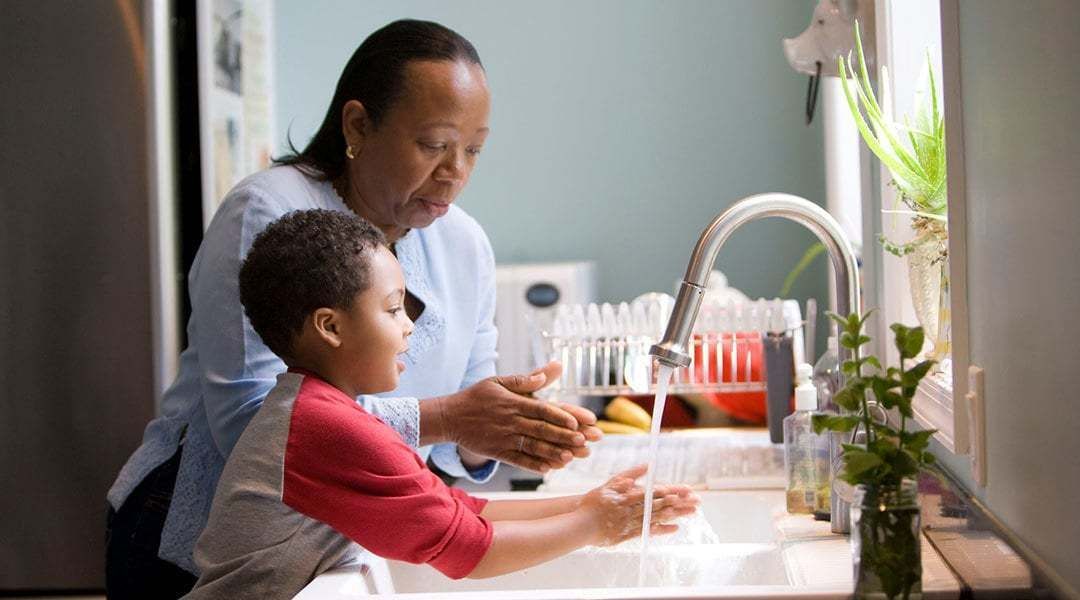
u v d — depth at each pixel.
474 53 1.70
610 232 3.66
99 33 2.58
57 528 2.63
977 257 1.29
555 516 1.46
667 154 3.63
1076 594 0.92
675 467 2.12
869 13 1.90
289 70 3.72
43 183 2.60
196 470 1.65
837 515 1.47
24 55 2.58
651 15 3.62
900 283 1.81
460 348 1.88
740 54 3.59
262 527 1.28
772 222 3.57
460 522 1.31
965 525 1.25
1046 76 0.99
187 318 2.73
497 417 1.54
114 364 2.60
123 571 1.67
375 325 1.34
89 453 2.62
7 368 2.62
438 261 1.84
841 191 3.24
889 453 0.99
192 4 2.71
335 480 1.28
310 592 1.20
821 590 1.08
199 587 1.31
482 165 3.70
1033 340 1.07
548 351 2.35
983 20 1.21
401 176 1.65
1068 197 0.94
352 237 1.35
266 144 3.26
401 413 1.51
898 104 1.78
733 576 1.48
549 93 3.66
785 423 1.61
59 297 2.61
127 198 2.58
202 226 2.71
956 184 1.33
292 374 1.34
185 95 2.71
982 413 1.28
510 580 1.56
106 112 2.58
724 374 2.33
